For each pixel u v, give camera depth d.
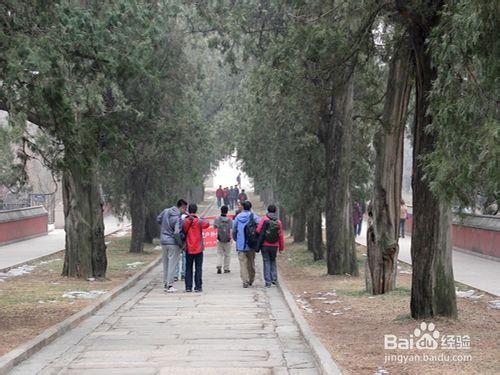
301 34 13.94
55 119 11.52
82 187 19.62
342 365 8.20
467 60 7.22
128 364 8.80
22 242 33.53
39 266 22.94
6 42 10.47
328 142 20.81
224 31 21.38
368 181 25.20
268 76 15.06
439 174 6.95
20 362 8.87
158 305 15.02
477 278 17.92
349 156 20.50
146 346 10.12
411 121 21.14
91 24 12.23
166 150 26.25
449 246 11.38
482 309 12.81
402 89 14.41
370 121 20.72
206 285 19.47
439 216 11.23
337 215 20.53
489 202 7.81
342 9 13.66
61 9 11.69
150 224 36.03
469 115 6.79
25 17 11.34
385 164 15.12
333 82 15.63
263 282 20.41
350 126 20.34
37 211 37.72
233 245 41.56
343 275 20.55
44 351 9.70
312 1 14.74
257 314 13.59
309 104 19.33
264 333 11.28
